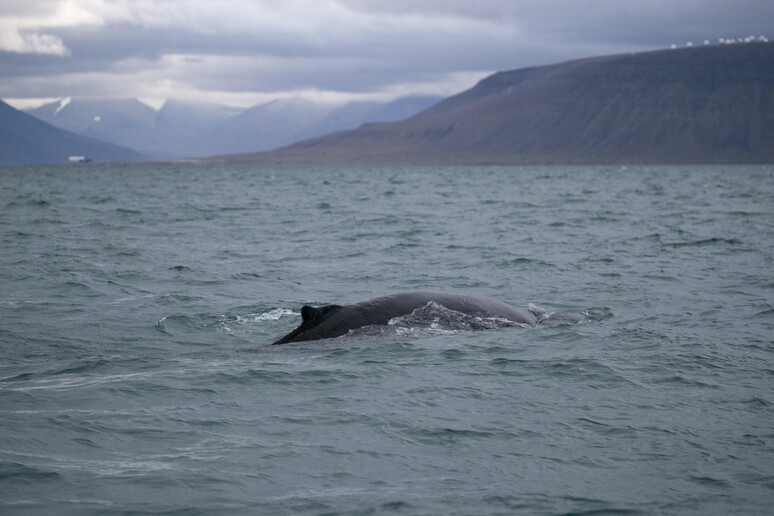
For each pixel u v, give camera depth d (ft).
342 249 119.44
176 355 54.60
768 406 43.70
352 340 56.54
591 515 30.45
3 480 32.42
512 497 32.01
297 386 46.73
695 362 52.60
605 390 46.62
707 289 83.87
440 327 59.62
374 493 32.24
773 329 63.77
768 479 33.71
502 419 41.42
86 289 83.46
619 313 71.36
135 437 37.91
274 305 76.59
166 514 30.07
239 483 32.96
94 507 30.42
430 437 38.73
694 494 32.30
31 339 61.57
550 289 85.05
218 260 107.45
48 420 39.63
